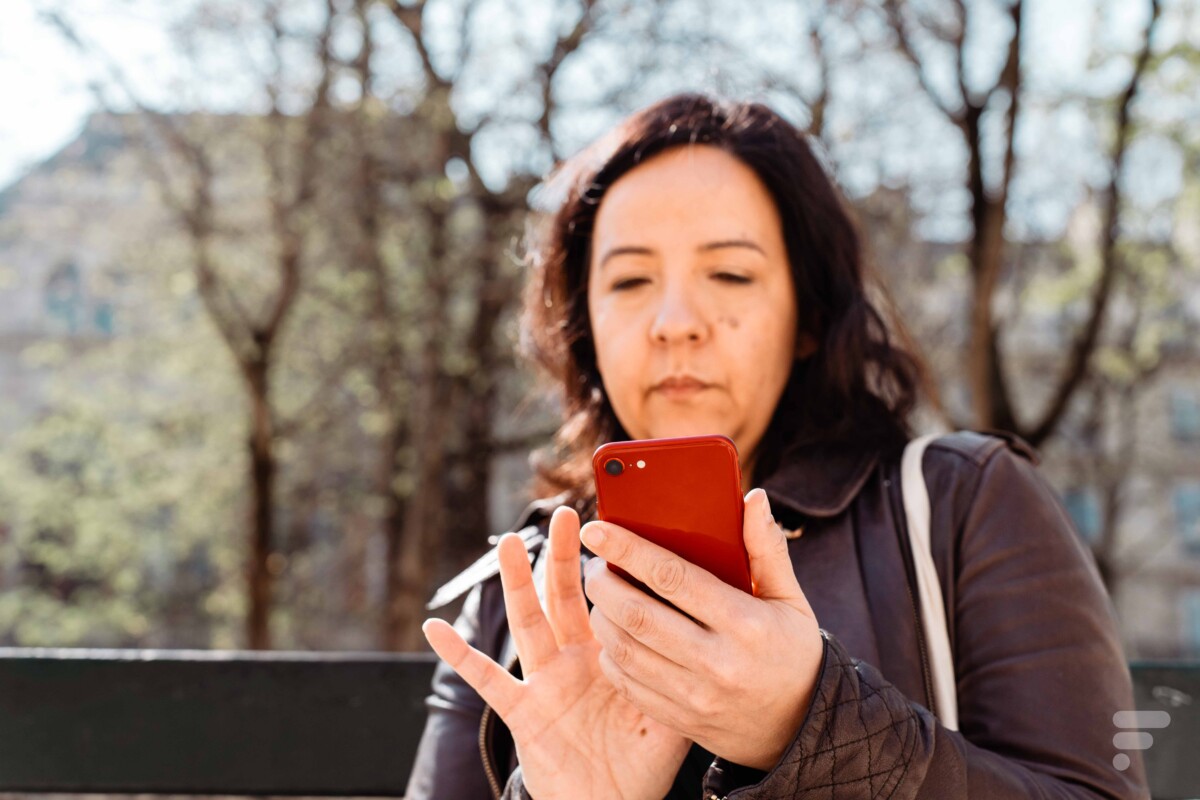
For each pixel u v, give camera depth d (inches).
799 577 45.1
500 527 529.3
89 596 545.6
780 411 54.6
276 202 390.0
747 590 32.7
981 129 323.3
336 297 431.2
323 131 383.6
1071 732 38.1
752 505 31.2
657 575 30.3
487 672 38.1
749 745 31.9
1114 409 668.7
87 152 460.1
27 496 509.4
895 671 41.8
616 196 52.6
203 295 408.5
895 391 55.2
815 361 53.2
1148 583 845.2
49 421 512.1
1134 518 799.7
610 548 30.4
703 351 49.1
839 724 31.1
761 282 50.8
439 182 359.3
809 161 54.7
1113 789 37.2
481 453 412.2
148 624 584.7
